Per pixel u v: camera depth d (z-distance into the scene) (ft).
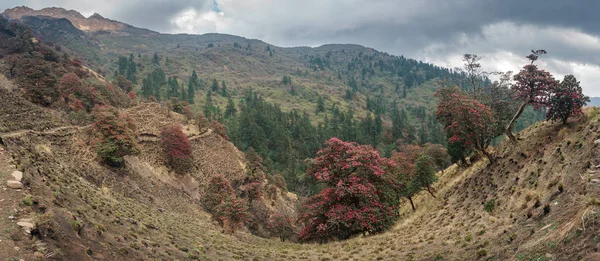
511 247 33.06
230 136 339.77
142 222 51.26
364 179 86.74
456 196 83.71
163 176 144.66
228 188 153.69
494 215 51.83
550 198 39.86
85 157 103.76
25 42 291.38
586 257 21.81
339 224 81.30
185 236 55.62
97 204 48.42
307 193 270.87
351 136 435.53
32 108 129.18
